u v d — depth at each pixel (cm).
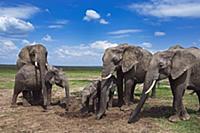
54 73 1538
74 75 5244
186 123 1184
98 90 1392
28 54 1703
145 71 1498
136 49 1473
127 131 1096
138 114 1318
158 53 1210
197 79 1217
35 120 1277
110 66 1391
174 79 1209
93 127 1154
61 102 1661
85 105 1412
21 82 1579
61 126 1177
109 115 1348
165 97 1898
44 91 1545
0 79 3662
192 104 1614
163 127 1140
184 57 1185
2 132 1112
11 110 1498
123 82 1575
